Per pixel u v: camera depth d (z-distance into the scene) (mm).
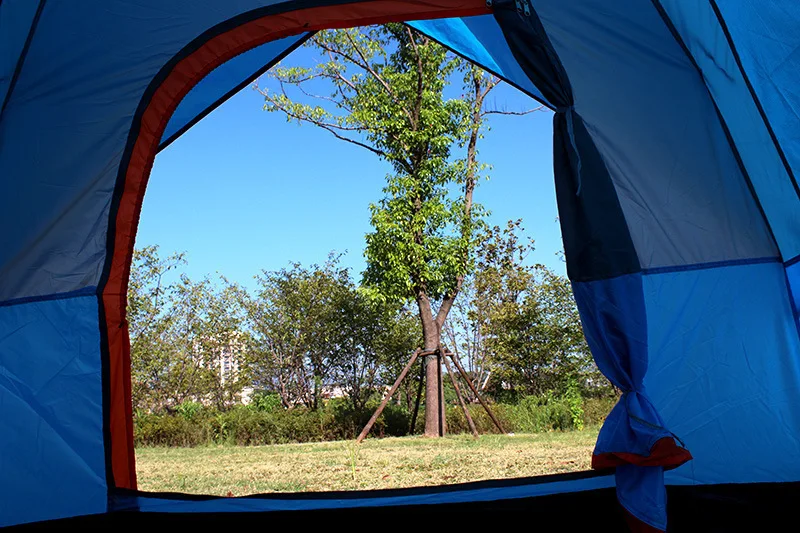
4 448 3258
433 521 3064
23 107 3387
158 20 3432
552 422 13000
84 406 3375
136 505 3271
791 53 3102
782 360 3410
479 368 18125
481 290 17953
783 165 3305
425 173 12953
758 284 3516
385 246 12859
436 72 13445
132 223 3584
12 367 3352
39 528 3154
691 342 3471
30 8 3172
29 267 3432
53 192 3441
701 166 3512
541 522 3010
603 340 2859
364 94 13664
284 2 3430
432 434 12562
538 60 3105
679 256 3576
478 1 3307
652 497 2645
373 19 3486
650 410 2746
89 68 3428
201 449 10695
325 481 5508
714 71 3336
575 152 3014
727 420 3357
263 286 17328
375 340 16703
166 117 3568
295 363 17078
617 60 3441
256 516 3166
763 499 3158
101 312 3498
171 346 16906
